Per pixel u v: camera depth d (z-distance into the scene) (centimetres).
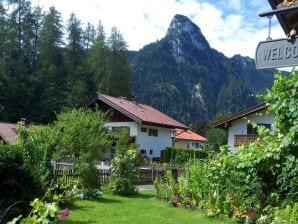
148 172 2434
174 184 1491
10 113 6397
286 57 395
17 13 8000
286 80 745
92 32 9312
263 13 422
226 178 1119
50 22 8181
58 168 1684
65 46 8744
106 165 2961
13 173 851
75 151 2702
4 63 6800
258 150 915
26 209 852
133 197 1617
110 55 8288
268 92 766
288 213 791
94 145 2764
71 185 1427
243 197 1023
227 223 1032
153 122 4359
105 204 1356
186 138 6550
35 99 6869
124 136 3147
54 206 466
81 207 1255
